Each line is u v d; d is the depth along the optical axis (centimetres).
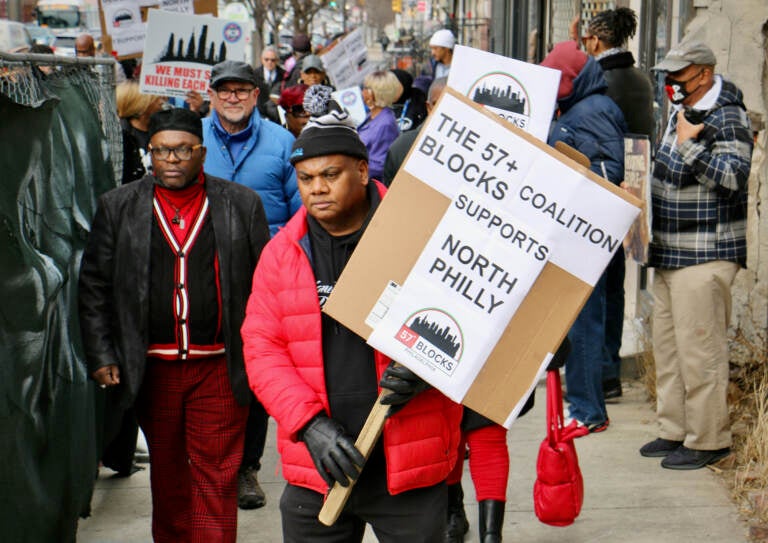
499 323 304
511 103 394
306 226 325
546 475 407
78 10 3009
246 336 325
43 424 401
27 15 2898
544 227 304
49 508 409
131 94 625
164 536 455
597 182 302
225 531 439
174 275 427
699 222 532
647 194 536
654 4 852
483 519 385
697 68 517
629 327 825
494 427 389
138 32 943
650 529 491
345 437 304
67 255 452
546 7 1484
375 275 305
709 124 520
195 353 430
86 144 511
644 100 681
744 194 536
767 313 658
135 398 426
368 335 304
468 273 304
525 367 306
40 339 396
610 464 571
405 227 305
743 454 558
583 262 305
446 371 303
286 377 315
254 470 540
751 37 657
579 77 589
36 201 411
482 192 304
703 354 543
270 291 324
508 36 2005
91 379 479
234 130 564
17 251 376
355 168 315
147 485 569
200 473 439
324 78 1122
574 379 624
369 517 328
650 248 549
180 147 418
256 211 438
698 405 551
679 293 541
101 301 432
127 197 430
